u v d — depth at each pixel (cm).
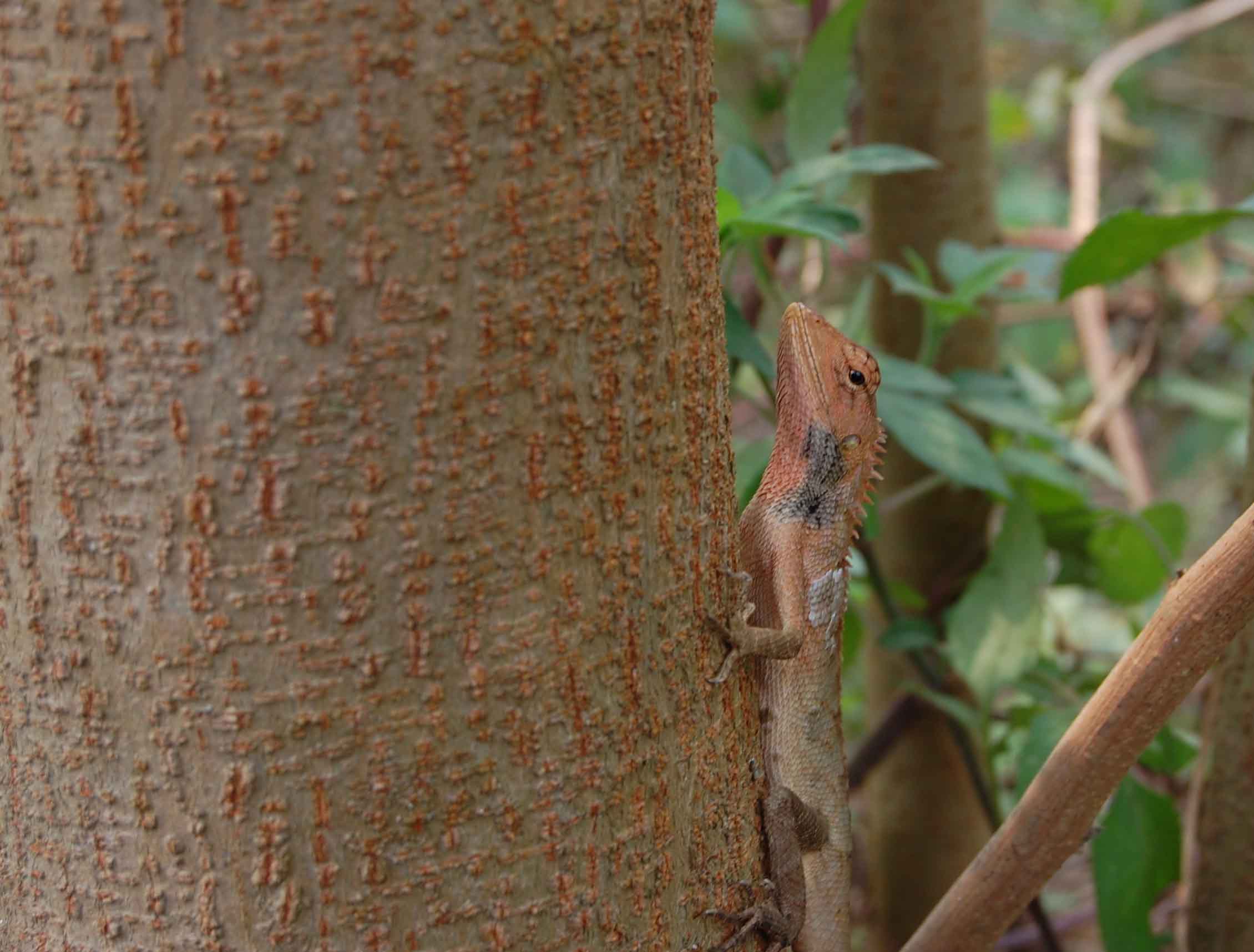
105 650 53
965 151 74
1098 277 66
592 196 53
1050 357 102
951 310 68
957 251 71
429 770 53
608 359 53
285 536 52
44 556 53
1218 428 106
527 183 52
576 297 53
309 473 52
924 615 74
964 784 75
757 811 57
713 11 55
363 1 51
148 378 52
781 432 63
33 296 52
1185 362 104
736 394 70
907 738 75
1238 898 65
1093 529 73
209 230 52
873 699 77
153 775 53
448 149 52
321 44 51
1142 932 65
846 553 63
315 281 52
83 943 54
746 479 67
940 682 71
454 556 53
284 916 53
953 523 74
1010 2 132
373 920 53
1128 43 83
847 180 69
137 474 52
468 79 52
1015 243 77
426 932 53
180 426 52
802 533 62
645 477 54
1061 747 58
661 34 53
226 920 53
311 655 53
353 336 52
